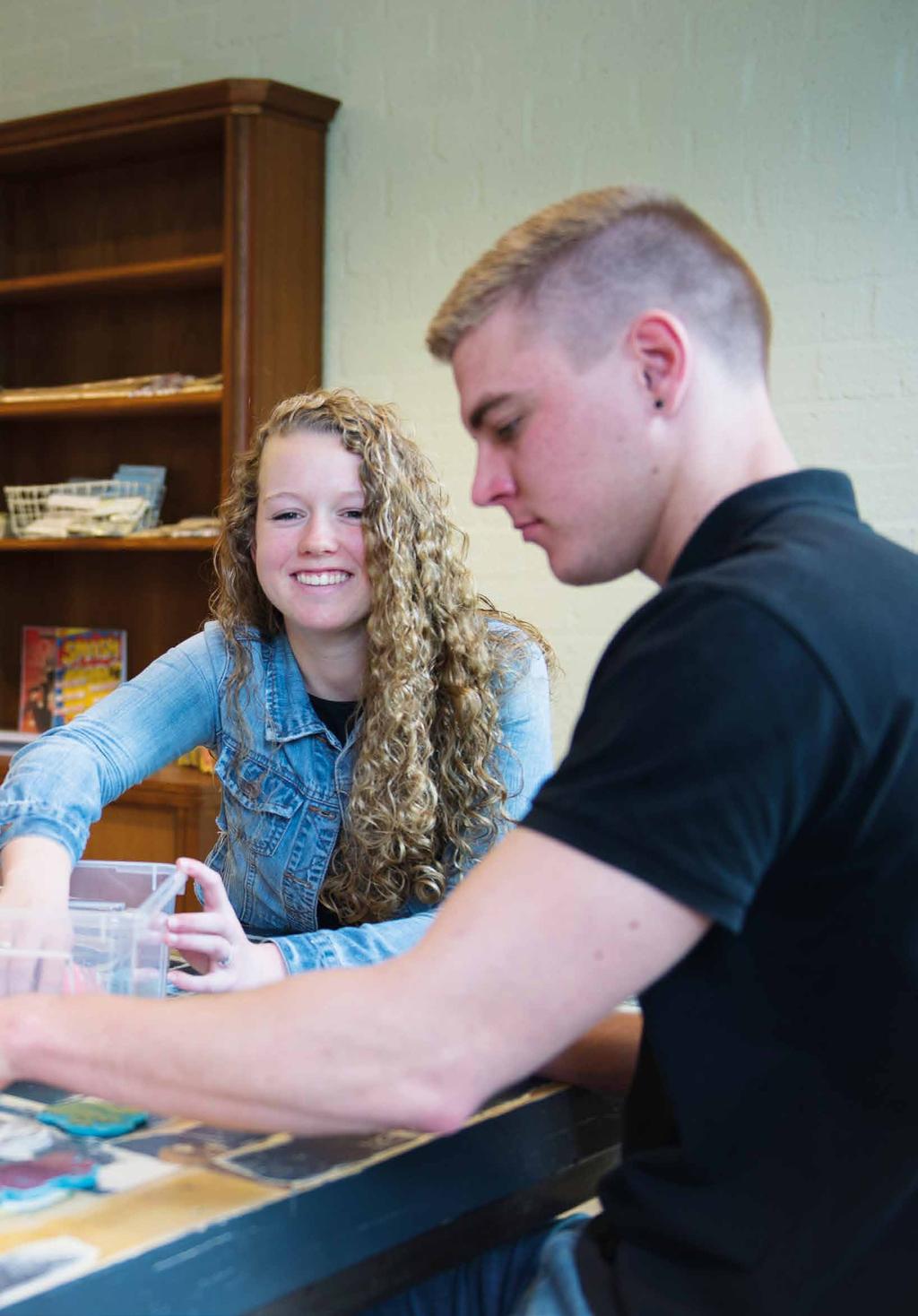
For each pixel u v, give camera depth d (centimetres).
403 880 191
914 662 96
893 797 95
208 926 152
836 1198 97
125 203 434
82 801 177
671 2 348
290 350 390
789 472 109
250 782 197
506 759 195
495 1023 97
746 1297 99
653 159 353
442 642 192
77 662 446
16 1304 86
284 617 202
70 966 123
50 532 418
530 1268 130
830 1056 98
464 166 381
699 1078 101
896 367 324
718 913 93
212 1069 102
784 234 336
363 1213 108
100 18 437
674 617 98
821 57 329
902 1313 96
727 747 93
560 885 95
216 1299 98
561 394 109
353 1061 98
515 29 371
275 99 376
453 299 114
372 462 185
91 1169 108
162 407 403
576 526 112
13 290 429
